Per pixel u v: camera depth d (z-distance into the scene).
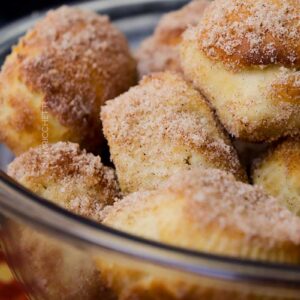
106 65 0.24
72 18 0.25
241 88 0.21
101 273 0.17
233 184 0.18
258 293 0.16
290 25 0.20
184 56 0.23
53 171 0.20
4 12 0.43
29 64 0.23
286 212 0.17
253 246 0.16
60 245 0.17
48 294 0.19
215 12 0.21
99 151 0.24
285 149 0.22
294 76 0.20
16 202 0.17
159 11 0.34
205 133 0.21
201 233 0.16
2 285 0.23
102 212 0.20
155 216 0.17
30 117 0.23
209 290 0.16
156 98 0.21
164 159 0.20
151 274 0.16
